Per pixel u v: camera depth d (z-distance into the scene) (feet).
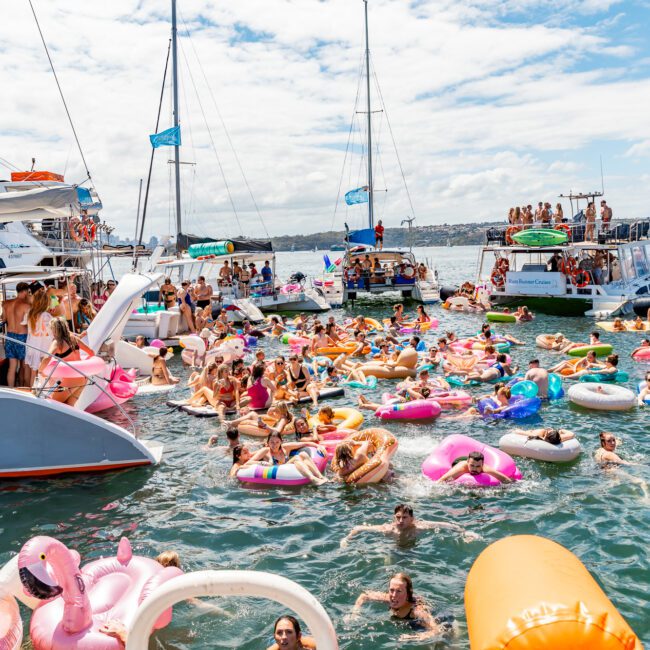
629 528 27.66
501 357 59.21
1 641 18.02
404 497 31.86
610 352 66.74
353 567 25.12
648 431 41.06
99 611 19.72
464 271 261.24
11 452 34.86
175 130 110.11
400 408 45.03
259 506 31.32
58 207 41.70
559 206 109.81
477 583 16.99
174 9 118.42
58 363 34.91
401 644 20.29
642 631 20.54
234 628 21.09
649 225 106.52
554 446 36.17
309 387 51.96
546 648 14.03
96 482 34.58
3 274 44.14
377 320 103.81
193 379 58.03
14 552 26.86
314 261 534.37
